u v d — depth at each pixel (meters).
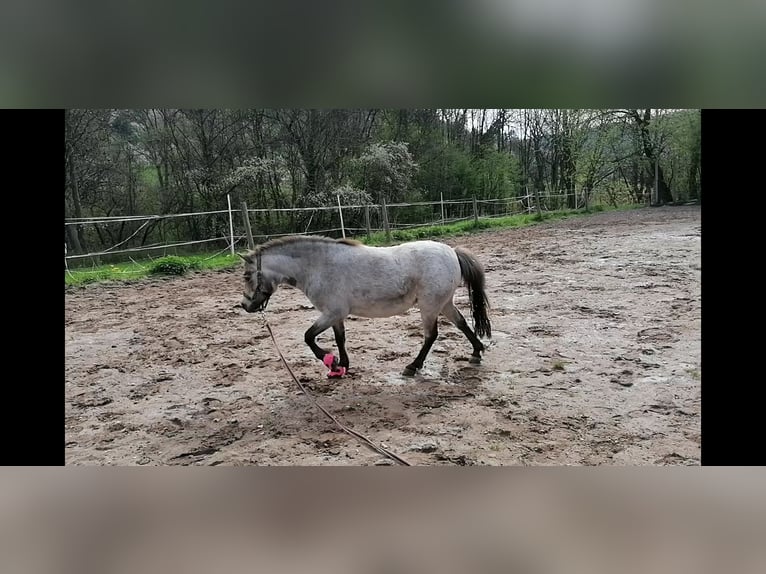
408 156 18.61
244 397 4.98
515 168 24.27
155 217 12.09
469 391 4.91
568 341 6.16
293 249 5.04
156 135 16.39
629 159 23.98
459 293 8.53
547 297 8.08
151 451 4.02
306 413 4.57
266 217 16.53
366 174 17.77
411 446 3.91
